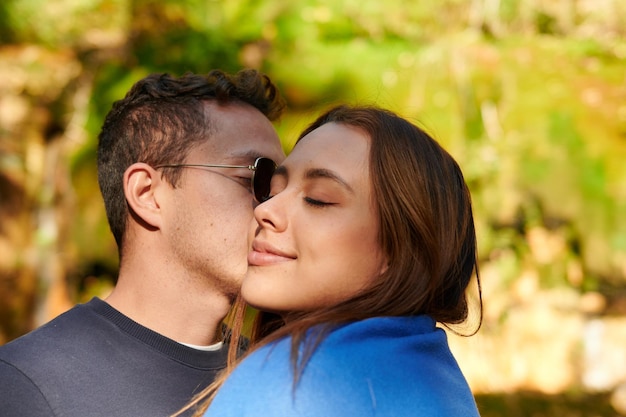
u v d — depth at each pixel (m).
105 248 5.94
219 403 1.10
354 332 1.10
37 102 5.98
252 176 1.73
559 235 6.04
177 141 1.70
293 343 1.07
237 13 5.80
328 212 1.18
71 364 1.50
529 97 5.96
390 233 1.18
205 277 1.69
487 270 6.05
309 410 1.03
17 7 5.76
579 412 5.55
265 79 1.89
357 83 5.60
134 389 1.53
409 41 5.94
